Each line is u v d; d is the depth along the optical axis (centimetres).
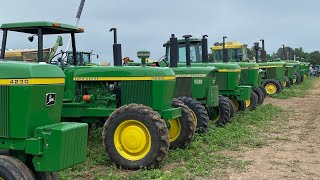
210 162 758
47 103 494
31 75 474
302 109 1672
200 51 1405
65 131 474
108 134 732
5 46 796
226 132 1062
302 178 673
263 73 2144
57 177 536
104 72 827
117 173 697
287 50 3400
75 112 839
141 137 718
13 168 461
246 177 674
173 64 1093
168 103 813
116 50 840
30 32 825
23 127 480
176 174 669
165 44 1467
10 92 479
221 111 1184
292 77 2661
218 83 1349
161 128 711
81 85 849
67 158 482
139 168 714
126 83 815
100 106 837
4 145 492
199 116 1011
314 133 1107
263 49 2198
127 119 723
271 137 1045
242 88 1345
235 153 855
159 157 711
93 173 686
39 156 478
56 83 504
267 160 794
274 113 1495
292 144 955
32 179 471
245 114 1380
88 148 842
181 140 862
